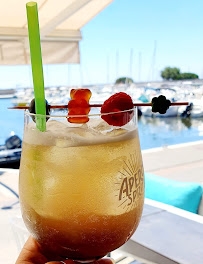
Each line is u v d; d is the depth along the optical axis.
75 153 0.40
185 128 9.77
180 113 11.09
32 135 0.43
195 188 1.80
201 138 8.40
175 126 10.13
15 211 1.49
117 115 0.40
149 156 5.46
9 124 9.47
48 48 4.85
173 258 0.84
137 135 0.47
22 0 4.30
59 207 0.40
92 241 0.41
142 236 0.98
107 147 0.41
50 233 0.42
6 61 4.45
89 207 0.40
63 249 0.43
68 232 0.40
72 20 5.14
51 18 4.72
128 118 0.42
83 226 0.40
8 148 4.86
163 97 0.52
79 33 5.07
